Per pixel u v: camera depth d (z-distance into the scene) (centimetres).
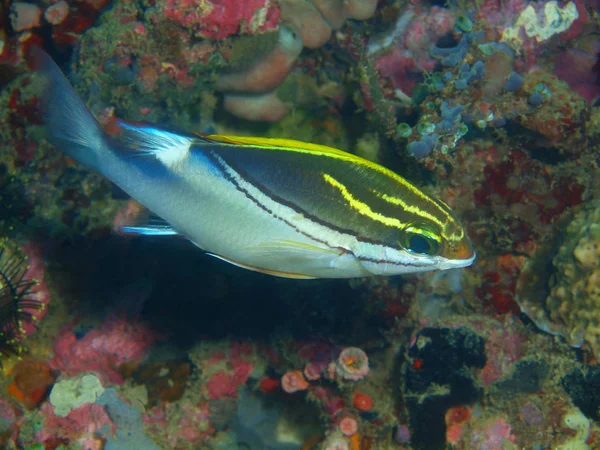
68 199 41
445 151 36
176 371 40
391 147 39
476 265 40
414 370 37
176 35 36
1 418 38
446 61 37
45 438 37
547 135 37
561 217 39
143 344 40
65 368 40
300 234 24
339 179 24
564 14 40
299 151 24
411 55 40
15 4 41
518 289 39
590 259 34
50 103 25
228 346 41
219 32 36
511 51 37
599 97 43
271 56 37
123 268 42
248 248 25
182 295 41
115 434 38
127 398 39
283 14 37
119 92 38
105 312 41
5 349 38
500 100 37
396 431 37
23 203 40
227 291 41
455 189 39
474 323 38
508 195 39
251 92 39
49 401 38
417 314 39
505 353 37
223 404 40
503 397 37
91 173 40
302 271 25
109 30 36
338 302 40
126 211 41
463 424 36
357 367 38
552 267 37
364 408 38
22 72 41
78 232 41
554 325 37
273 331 41
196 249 40
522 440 36
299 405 39
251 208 24
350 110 41
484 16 41
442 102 36
